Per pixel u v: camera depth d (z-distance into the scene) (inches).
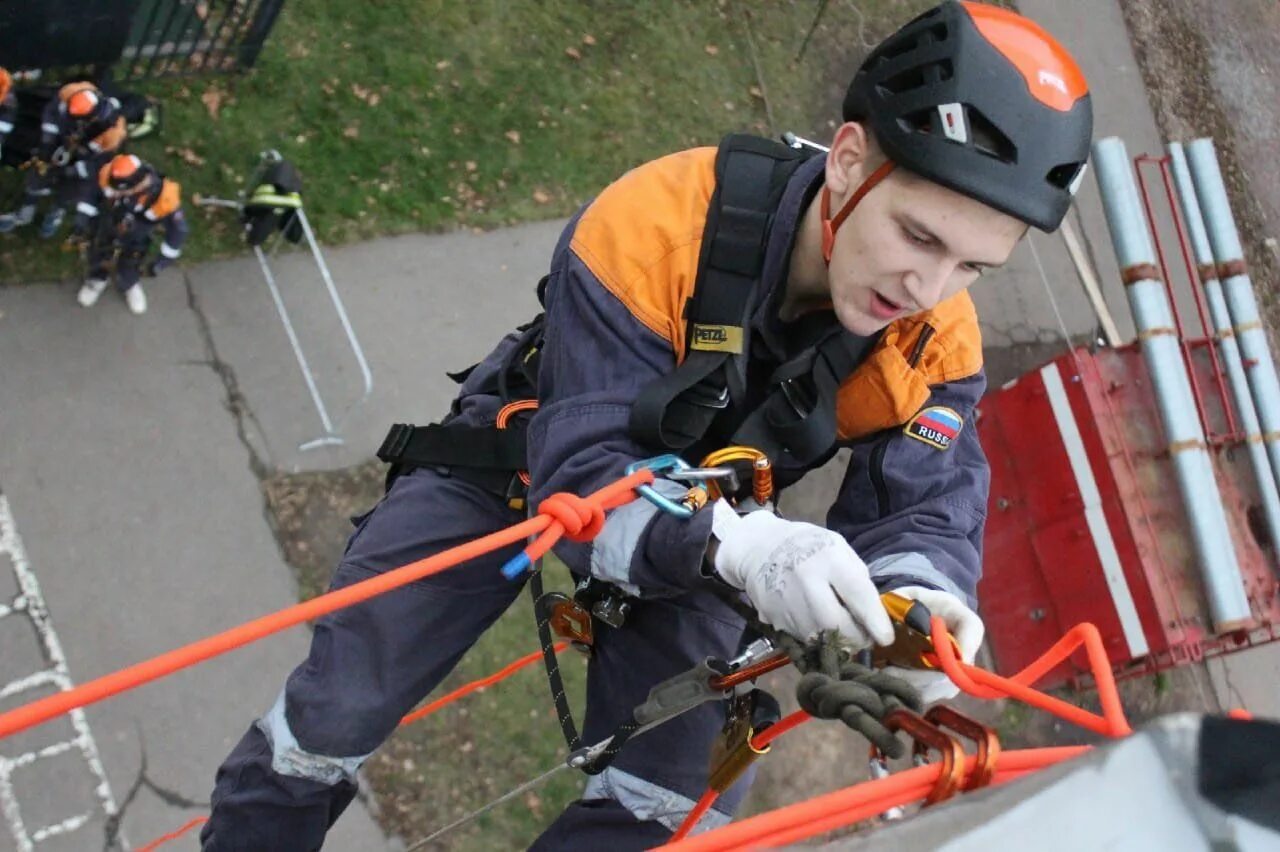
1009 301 285.3
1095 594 236.7
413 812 173.3
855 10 290.7
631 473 65.8
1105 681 46.0
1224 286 248.5
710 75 260.7
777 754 212.7
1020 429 248.2
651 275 72.7
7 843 152.0
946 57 65.0
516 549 93.6
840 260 69.8
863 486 80.4
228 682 170.2
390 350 199.3
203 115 199.0
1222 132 343.0
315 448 187.3
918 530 77.9
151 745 163.2
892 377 77.7
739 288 72.1
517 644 191.0
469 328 208.5
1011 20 67.1
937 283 67.0
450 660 95.5
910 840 34.1
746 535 62.2
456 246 213.3
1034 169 63.8
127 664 164.9
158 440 176.7
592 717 94.9
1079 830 32.7
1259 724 33.8
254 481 181.3
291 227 192.9
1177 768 33.3
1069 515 239.6
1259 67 357.7
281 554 179.6
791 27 278.5
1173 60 342.0
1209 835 31.9
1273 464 241.9
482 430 94.5
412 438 97.1
